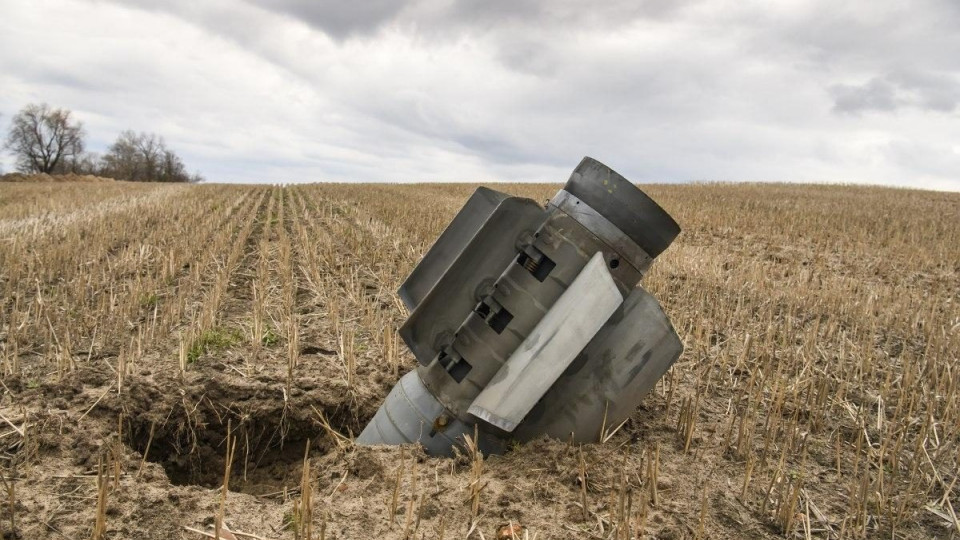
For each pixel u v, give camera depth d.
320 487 1.61
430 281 1.86
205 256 4.31
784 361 2.51
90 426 1.84
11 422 1.75
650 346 1.69
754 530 1.44
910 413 1.94
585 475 1.57
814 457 1.81
